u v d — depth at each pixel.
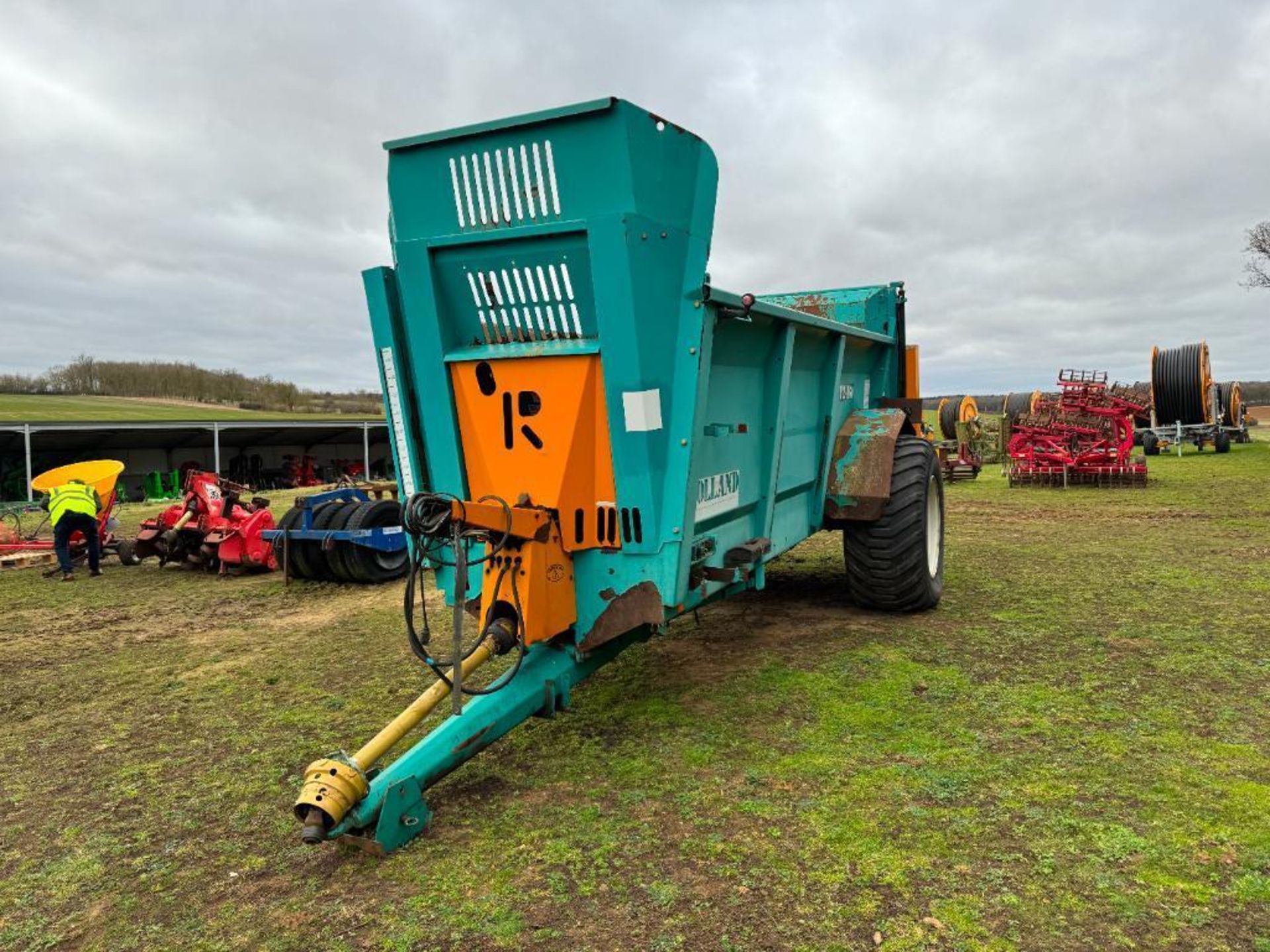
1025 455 15.88
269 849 3.04
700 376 3.46
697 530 3.73
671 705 4.24
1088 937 2.33
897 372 7.20
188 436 26.69
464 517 3.07
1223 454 23.33
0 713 4.70
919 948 2.30
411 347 3.81
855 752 3.58
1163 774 3.27
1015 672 4.51
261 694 4.86
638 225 3.21
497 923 2.50
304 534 8.21
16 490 24.41
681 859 2.80
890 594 5.61
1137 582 6.71
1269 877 2.57
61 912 2.69
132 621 7.06
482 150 3.44
